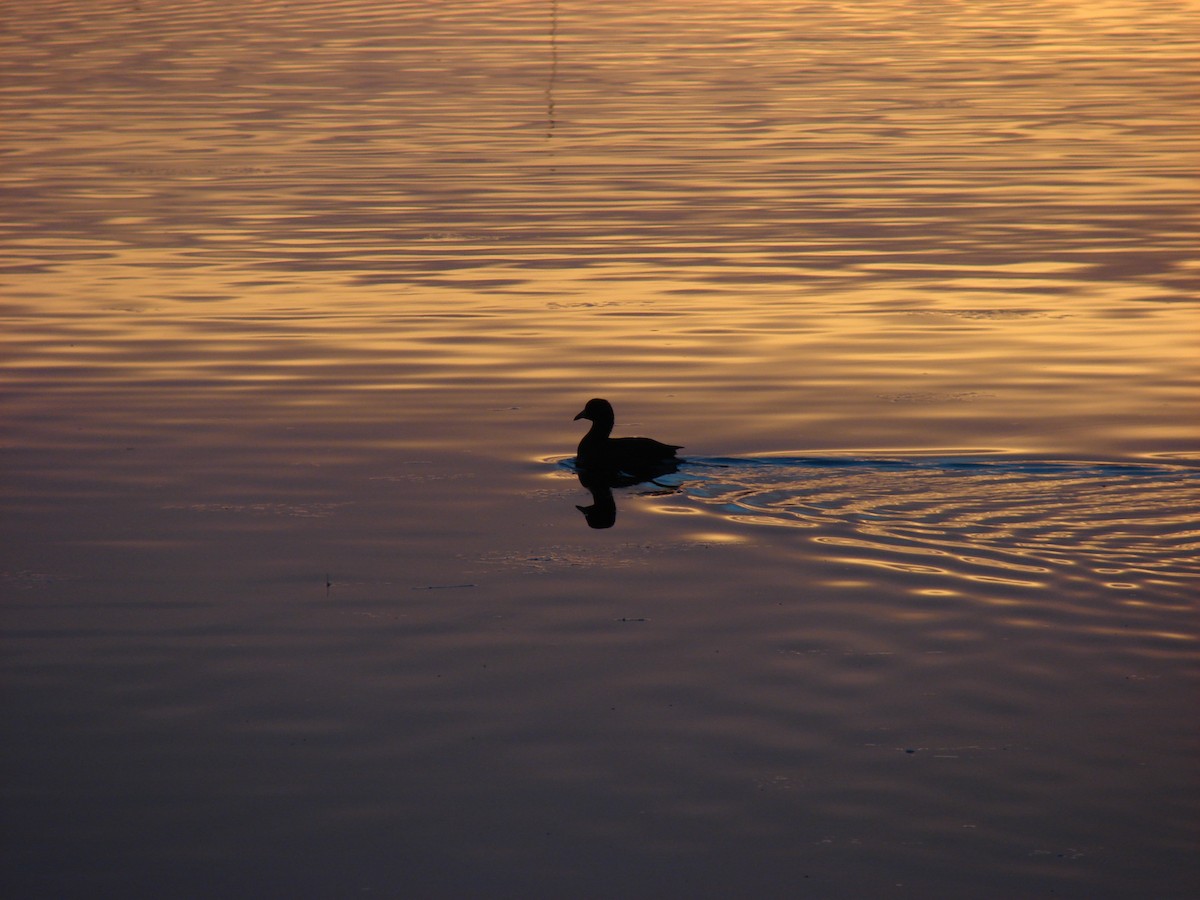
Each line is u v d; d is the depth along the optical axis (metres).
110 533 22.77
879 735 16.50
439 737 16.59
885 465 25.52
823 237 44.41
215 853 14.46
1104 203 48.28
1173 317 35.59
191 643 18.98
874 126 62.94
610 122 64.38
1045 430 27.53
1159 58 80.69
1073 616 19.39
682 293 38.41
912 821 14.86
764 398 29.84
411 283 39.50
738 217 47.16
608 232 45.34
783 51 84.69
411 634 19.25
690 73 77.12
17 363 32.34
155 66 79.94
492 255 42.56
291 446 27.08
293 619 19.70
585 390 30.55
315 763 16.05
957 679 17.80
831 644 18.80
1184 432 27.34
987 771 15.73
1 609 19.97
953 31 92.81
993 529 22.47
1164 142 58.72
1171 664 18.03
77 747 16.41
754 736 16.52
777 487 24.59
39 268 40.97
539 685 17.81
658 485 24.83
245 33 92.06
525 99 70.00
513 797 15.37
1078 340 33.78
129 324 35.50
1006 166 54.62
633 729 16.70
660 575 21.09
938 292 38.25
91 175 53.81
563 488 24.84
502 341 34.16
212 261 41.81
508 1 107.62
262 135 61.75
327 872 14.14
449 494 24.59
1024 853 14.30
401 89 72.81
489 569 21.38
